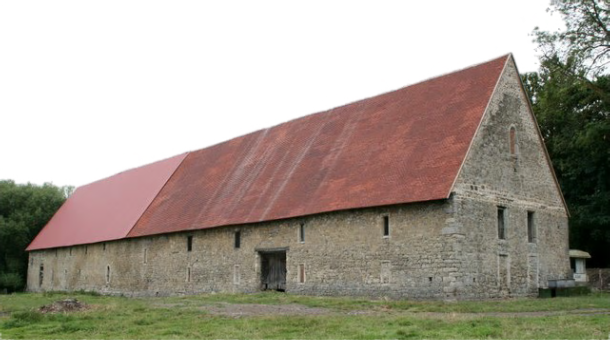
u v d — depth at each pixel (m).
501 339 14.42
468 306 23.36
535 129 32.41
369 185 29.95
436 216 26.91
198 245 39.03
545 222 32.03
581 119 41.47
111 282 46.75
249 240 35.31
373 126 34.28
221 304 26.89
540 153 32.53
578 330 15.59
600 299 27.02
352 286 29.44
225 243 36.94
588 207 43.81
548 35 39.03
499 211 29.41
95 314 22.64
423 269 26.95
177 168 49.69
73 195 64.12
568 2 37.03
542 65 40.28
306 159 36.38
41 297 37.47
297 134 40.09
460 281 26.08
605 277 41.53
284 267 33.50
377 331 16.20
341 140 35.41
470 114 29.41
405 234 27.80
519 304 24.25
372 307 23.97
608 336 14.57
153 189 48.84
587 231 46.44
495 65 31.14
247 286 34.94
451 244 26.22
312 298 28.25
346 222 30.14
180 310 24.02
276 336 16.09
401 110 33.72
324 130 37.94
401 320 18.19
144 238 43.78
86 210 57.06
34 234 63.50
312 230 31.70
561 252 32.78
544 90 44.28
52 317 21.55
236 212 36.69
